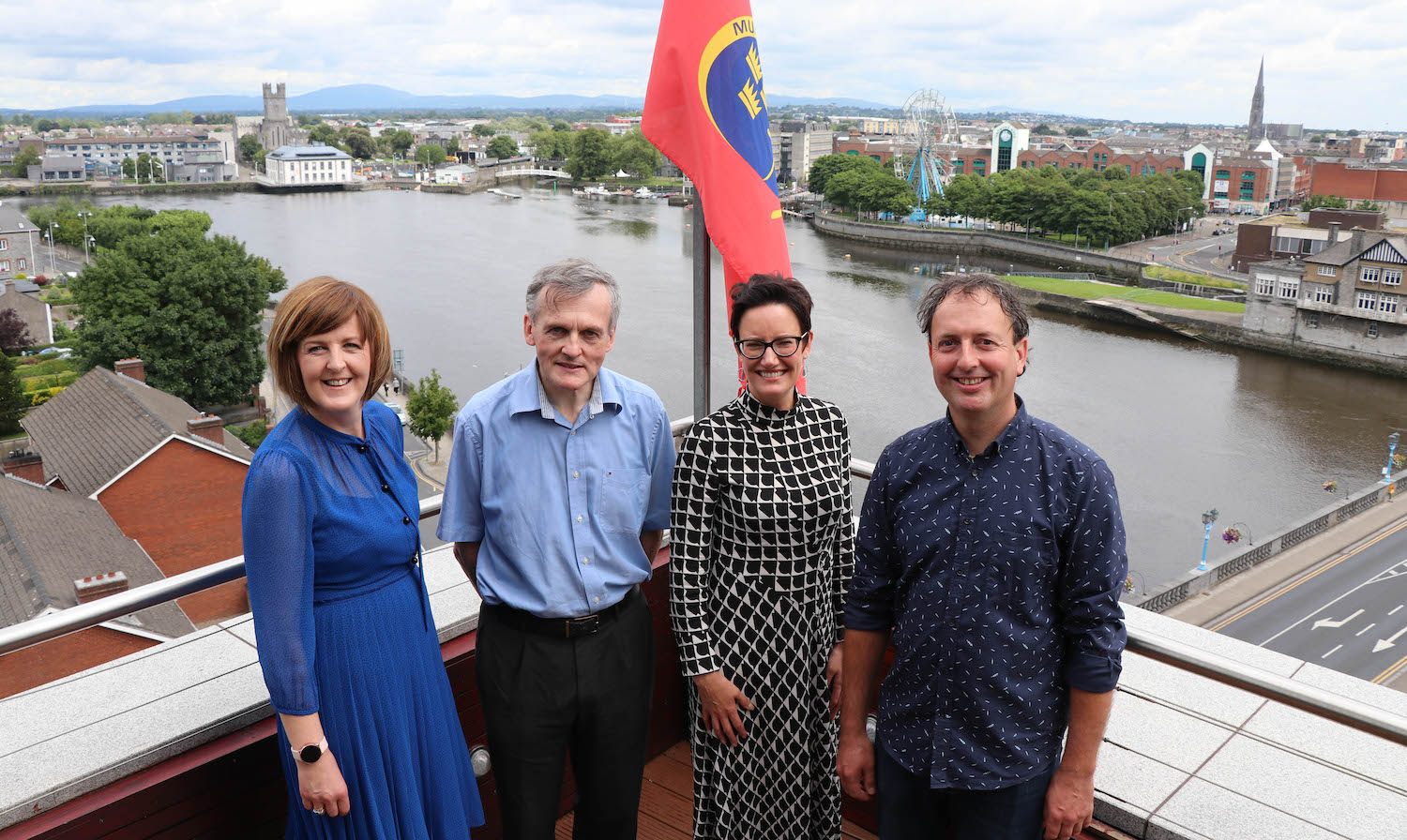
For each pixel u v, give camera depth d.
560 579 2.22
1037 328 71.81
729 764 2.40
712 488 2.26
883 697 2.12
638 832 2.79
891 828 2.13
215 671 2.41
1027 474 1.90
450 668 2.54
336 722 1.92
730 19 2.93
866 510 2.16
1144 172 148.38
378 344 1.91
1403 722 1.78
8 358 46.81
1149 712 2.68
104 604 1.99
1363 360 63.16
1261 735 2.56
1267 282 66.94
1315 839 2.16
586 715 2.28
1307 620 33.72
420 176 187.25
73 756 2.04
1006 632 1.91
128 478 22.70
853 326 63.97
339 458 1.90
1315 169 124.56
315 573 1.89
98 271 46.12
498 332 63.06
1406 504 42.66
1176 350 67.38
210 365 46.81
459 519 2.25
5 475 21.45
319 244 98.81
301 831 2.01
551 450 2.22
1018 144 156.75
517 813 2.29
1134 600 34.69
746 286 2.21
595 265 2.16
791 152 180.00
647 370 53.22
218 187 174.12
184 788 2.09
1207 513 36.62
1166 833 2.21
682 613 2.28
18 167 172.00
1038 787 1.95
